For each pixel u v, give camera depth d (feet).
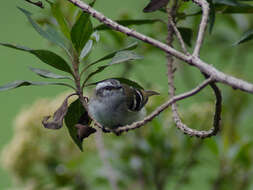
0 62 69.36
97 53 53.88
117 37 33.22
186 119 34.63
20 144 34.60
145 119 18.26
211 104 34.53
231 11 24.26
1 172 47.73
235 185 34.78
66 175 35.65
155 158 34.68
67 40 22.26
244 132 37.42
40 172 35.63
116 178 34.86
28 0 19.81
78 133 19.51
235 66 39.47
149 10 19.17
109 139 36.50
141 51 34.78
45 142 35.12
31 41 71.82
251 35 20.47
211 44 39.04
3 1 82.07
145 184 35.09
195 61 15.89
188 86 34.53
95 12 17.88
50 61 19.84
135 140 35.42
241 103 36.83
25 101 63.67
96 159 35.86
